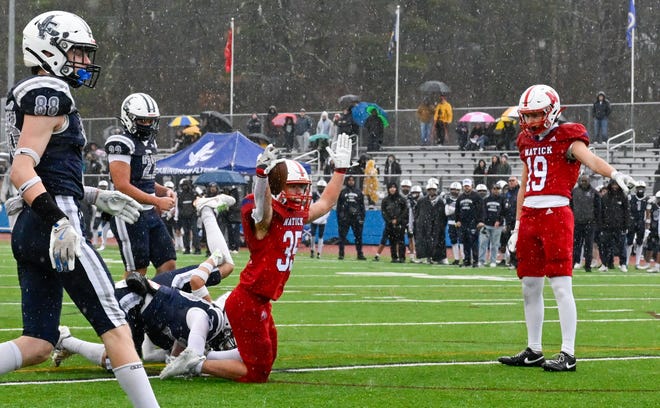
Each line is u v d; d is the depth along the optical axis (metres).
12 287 36.66
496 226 56.88
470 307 31.92
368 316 28.70
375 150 85.56
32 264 12.70
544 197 19.31
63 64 12.92
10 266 48.38
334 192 17.75
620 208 55.28
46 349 12.86
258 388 16.64
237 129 91.69
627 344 23.25
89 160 77.31
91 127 91.88
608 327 26.86
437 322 27.34
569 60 128.75
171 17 135.88
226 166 64.69
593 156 18.77
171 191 21.81
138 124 21.20
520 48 128.88
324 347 21.81
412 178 82.44
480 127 83.94
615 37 129.38
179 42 135.75
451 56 129.25
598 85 128.75
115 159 21.06
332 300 33.75
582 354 21.39
